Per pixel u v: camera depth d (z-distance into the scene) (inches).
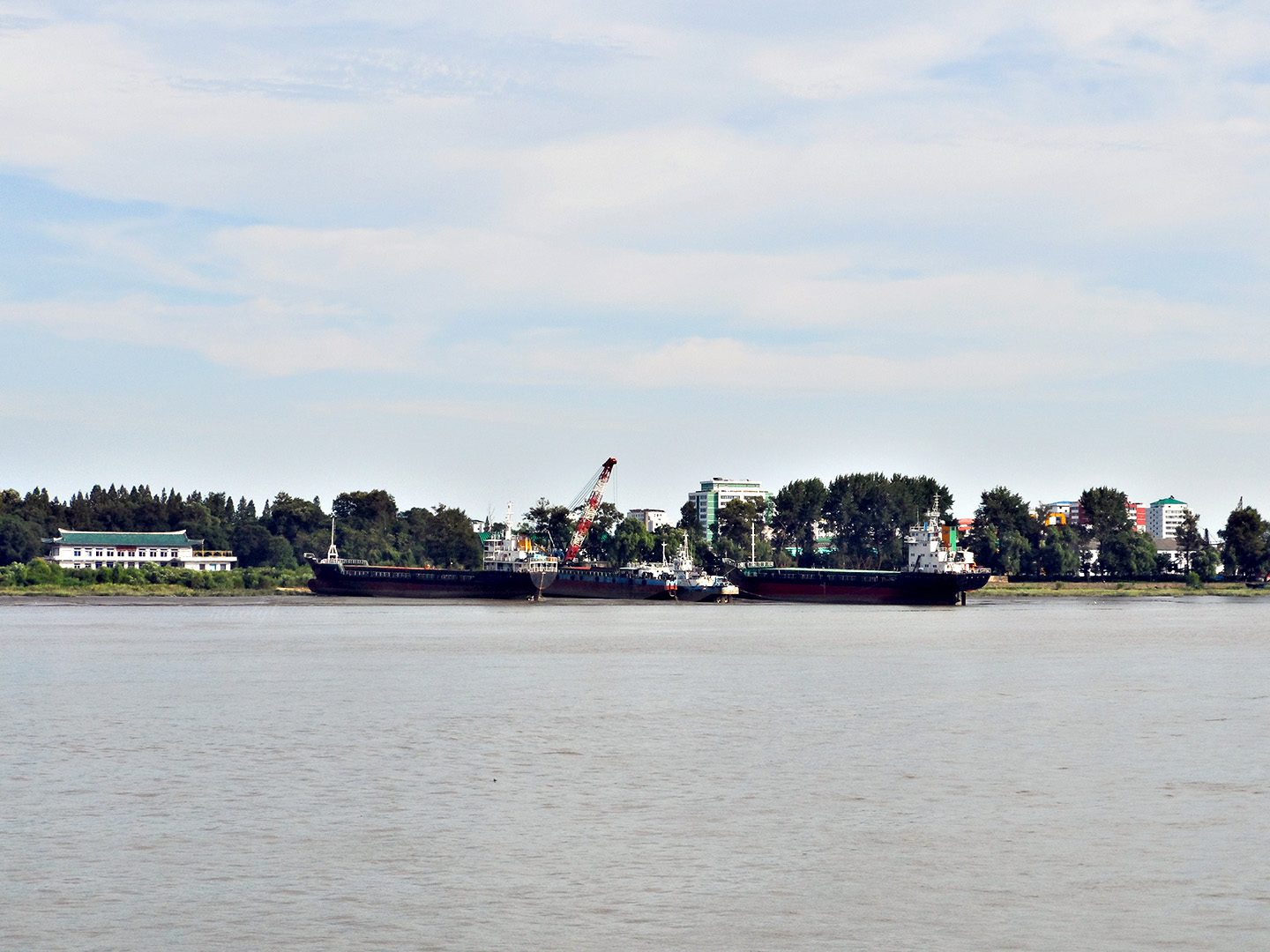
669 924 2723.9
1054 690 6565.0
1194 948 2578.7
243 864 3149.6
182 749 4712.1
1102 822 3563.0
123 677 7263.8
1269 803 3789.4
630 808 3730.3
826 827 3508.9
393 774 4237.2
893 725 5295.3
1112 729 5201.8
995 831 3459.6
